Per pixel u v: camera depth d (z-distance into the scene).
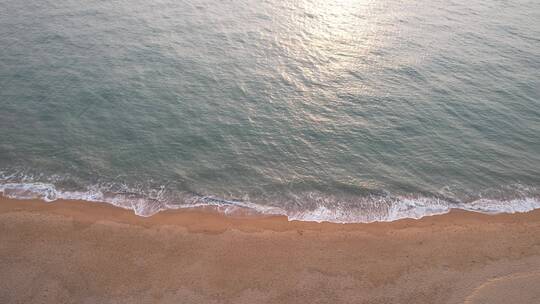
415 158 30.14
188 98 34.53
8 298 20.80
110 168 28.48
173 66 38.16
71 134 30.64
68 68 37.00
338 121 33.00
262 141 31.06
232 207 26.61
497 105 35.09
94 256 22.94
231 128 31.97
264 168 29.14
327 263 23.17
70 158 28.92
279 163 29.53
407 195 27.66
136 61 38.53
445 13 50.56
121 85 35.41
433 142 31.41
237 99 34.69
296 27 45.59
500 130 32.66
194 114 33.00
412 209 26.81
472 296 21.56
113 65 37.78
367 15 49.00
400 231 25.31
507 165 29.78
